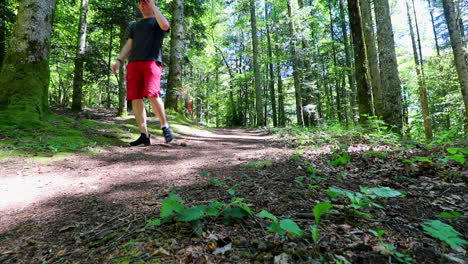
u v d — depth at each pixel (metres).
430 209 1.59
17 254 1.21
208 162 3.44
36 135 4.56
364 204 1.39
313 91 13.99
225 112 32.50
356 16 7.08
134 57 3.60
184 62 12.37
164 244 1.18
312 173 2.47
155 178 2.65
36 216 1.72
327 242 1.16
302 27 13.62
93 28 13.53
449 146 3.43
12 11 9.63
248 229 1.31
